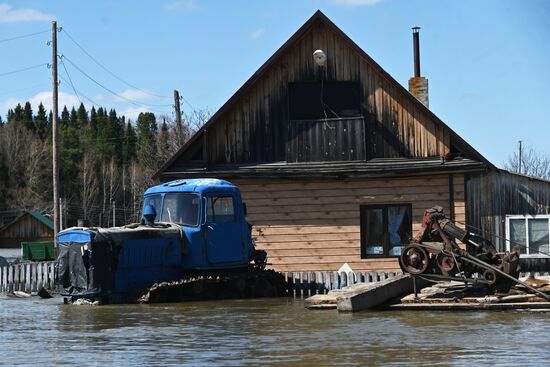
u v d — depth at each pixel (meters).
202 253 25.09
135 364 13.66
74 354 14.73
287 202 30.22
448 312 20.66
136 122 143.12
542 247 29.19
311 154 30.47
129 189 126.12
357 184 29.95
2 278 30.77
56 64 43.09
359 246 29.77
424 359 13.87
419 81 34.81
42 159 122.00
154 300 23.81
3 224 115.50
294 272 27.58
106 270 23.70
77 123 156.75
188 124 72.06
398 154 30.17
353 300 20.77
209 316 20.47
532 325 18.08
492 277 21.23
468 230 29.30
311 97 30.83
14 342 16.25
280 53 30.58
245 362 13.73
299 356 14.28
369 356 14.22
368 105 30.45
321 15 30.47
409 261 21.69
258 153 30.86
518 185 29.45
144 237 24.25
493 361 13.60
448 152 29.69
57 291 29.77
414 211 29.56
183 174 30.56
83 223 24.72
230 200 25.81
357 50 30.30
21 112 151.62
